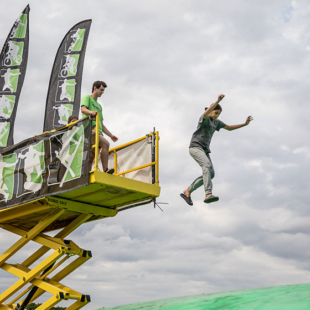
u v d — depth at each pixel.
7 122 13.29
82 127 9.74
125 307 10.61
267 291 9.16
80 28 13.33
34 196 10.27
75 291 10.80
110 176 9.62
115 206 11.44
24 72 13.69
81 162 9.57
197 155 10.01
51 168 10.11
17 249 11.02
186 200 10.23
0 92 13.52
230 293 9.61
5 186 10.98
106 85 10.95
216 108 10.23
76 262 11.20
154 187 10.42
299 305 7.83
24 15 14.16
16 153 10.94
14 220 11.95
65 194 10.34
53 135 10.26
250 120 10.60
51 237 11.08
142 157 11.02
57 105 12.92
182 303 9.48
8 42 13.93
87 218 11.27
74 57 13.13
